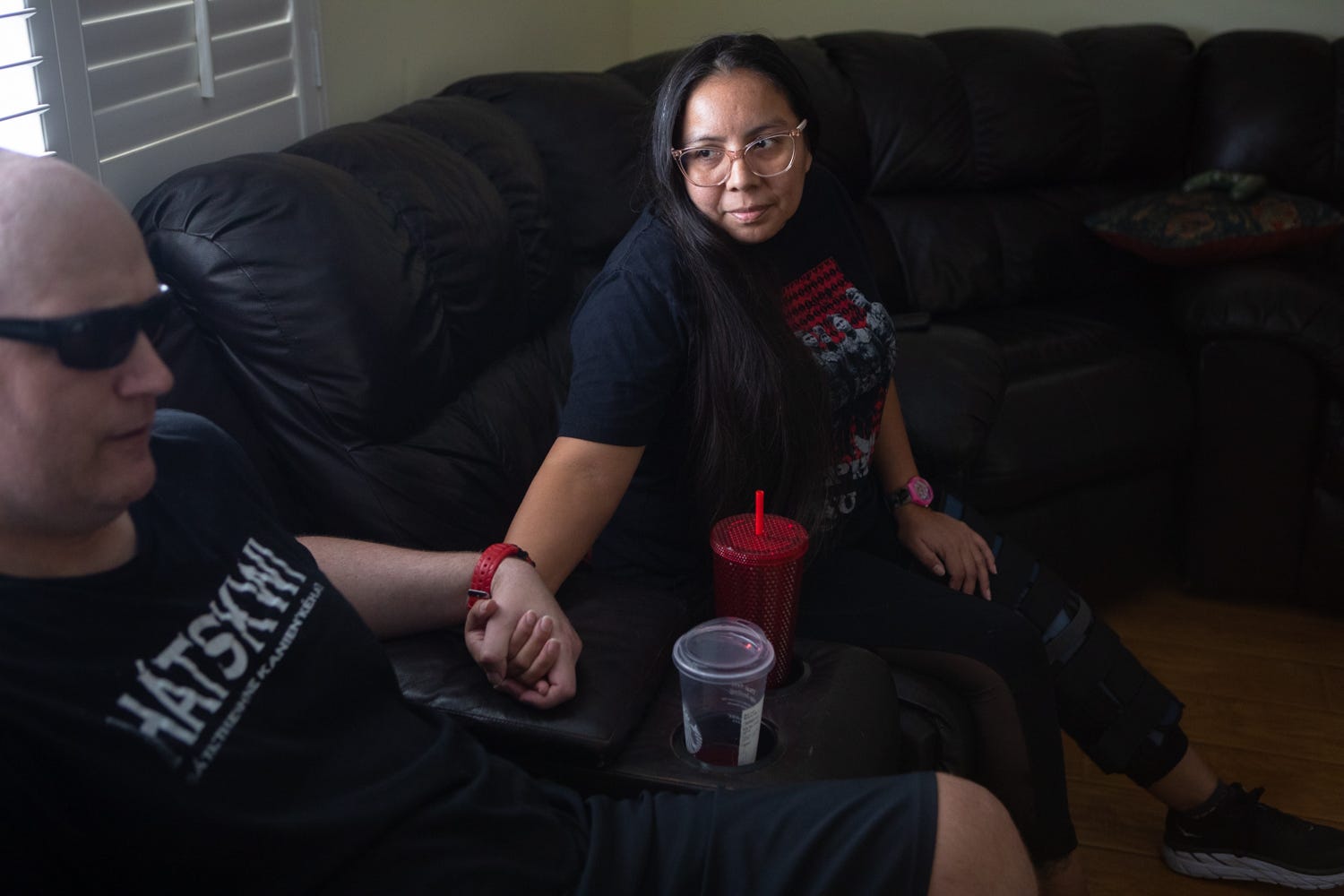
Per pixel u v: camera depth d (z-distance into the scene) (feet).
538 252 6.38
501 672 3.96
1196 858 6.00
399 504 4.71
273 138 5.99
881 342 5.42
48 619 2.75
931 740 4.93
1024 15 11.04
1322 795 6.68
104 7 4.67
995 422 7.77
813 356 4.96
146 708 2.81
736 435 4.74
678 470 5.02
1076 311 9.45
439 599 4.21
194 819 2.79
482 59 8.26
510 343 6.01
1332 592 8.38
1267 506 8.37
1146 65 10.11
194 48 5.29
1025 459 7.74
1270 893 6.01
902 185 9.40
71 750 2.64
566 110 7.25
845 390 5.22
